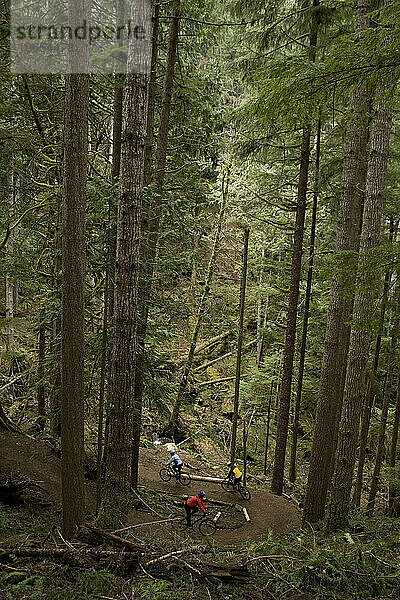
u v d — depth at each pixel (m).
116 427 6.42
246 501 12.63
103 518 6.18
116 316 6.41
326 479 9.91
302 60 4.36
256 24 11.12
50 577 4.21
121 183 6.30
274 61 4.48
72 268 6.41
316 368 17.02
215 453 18.02
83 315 6.61
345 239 9.23
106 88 10.39
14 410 13.41
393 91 4.48
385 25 3.99
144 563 4.68
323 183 11.97
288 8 11.49
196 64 14.06
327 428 9.84
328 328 9.75
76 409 6.56
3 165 9.77
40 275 11.72
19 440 10.87
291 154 12.91
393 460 12.33
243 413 19.03
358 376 7.94
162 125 10.95
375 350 12.34
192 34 11.82
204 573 4.57
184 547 5.12
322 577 4.45
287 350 12.97
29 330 12.23
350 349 8.05
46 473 9.64
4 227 10.92
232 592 4.34
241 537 9.91
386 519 7.68
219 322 21.25
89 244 8.17
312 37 10.95
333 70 4.15
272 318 20.55
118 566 4.53
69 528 6.55
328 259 9.20
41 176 12.02
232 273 24.47
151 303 9.60
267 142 11.90
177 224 10.05
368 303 6.16
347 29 10.84
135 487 11.17
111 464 6.43
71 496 6.56
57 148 10.73
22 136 8.23
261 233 17.28
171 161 13.07
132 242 6.34
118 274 6.38
